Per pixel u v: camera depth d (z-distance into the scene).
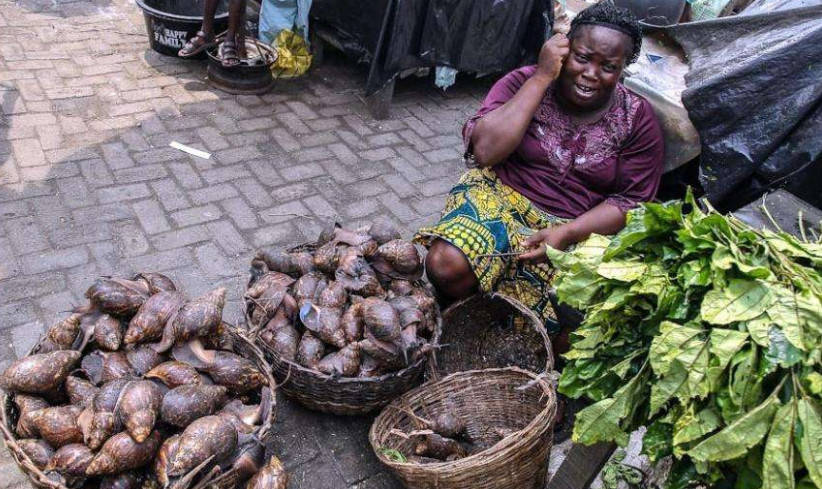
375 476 2.49
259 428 2.06
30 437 1.97
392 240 2.74
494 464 2.05
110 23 5.53
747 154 2.57
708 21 3.04
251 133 4.43
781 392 1.42
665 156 3.02
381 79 4.64
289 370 2.39
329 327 2.42
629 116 2.66
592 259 1.75
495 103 2.76
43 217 3.43
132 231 3.45
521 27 5.05
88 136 4.11
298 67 5.13
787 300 1.44
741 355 1.42
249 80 4.79
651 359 1.49
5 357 2.71
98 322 2.20
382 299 2.50
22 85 4.48
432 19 4.52
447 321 2.79
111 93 4.58
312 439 2.58
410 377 2.43
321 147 4.41
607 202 2.72
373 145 4.54
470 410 2.50
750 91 2.53
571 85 2.53
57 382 2.04
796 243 1.61
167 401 1.93
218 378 2.14
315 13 5.01
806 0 2.88
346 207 3.88
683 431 1.46
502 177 2.84
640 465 2.40
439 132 4.84
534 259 2.67
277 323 2.53
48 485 1.82
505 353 2.92
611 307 1.61
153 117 4.41
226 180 3.94
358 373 2.38
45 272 3.12
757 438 1.39
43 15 5.46
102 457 1.83
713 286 1.50
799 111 2.44
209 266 3.31
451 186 4.25
